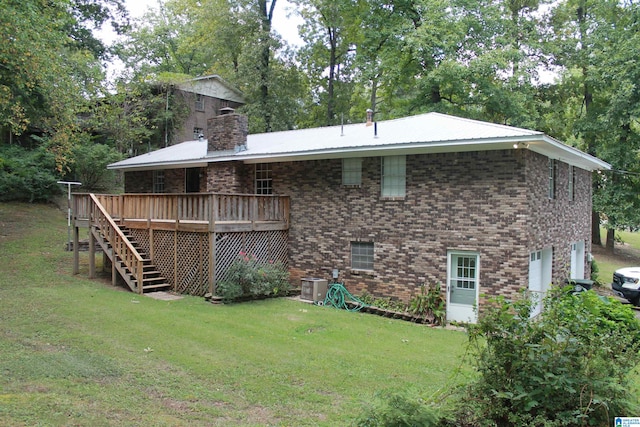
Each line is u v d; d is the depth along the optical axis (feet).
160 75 109.19
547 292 19.24
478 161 40.86
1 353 25.12
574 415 15.35
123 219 52.85
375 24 88.74
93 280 49.93
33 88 54.90
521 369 16.38
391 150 43.09
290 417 19.48
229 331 32.96
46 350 26.21
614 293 56.49
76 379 22.04
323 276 49.49
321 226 49.80
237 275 44.32
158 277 48.75
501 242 39.68
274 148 52.26
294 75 108.78
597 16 85.56
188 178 63.31
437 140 39.58
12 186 79.05
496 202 39.99
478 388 16.93
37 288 44.04
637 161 80.89
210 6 106.01
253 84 103.81
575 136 91.15
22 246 60.44
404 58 85.10
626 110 74.33
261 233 49.06
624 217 82.17
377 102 123.75
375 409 15.10
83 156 84.48
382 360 28.32
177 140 107.96
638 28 75.05
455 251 41.98
